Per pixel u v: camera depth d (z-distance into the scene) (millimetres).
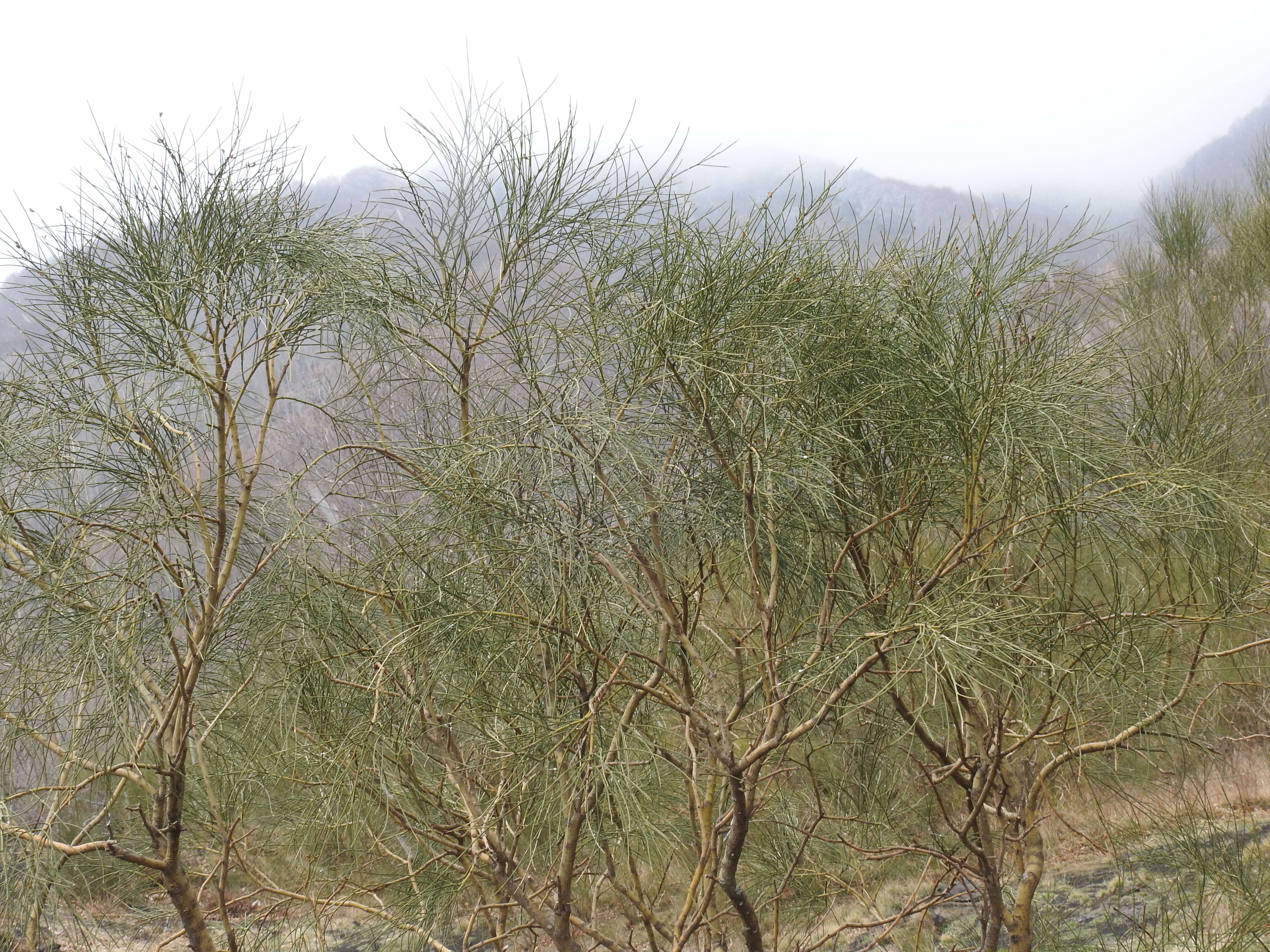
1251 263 4598
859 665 1907
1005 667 1760
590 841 2184
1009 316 1887
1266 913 1979
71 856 1834
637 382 1840
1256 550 1892
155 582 1938
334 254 2025
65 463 1904
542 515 1850
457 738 2230
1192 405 2045
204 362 2006
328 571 2012
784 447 1785
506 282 2238
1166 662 2168
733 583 2279
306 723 2150
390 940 2451
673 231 1888
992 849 2369
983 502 1969
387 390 2359
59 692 1825
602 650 2045
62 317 1911
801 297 1862
